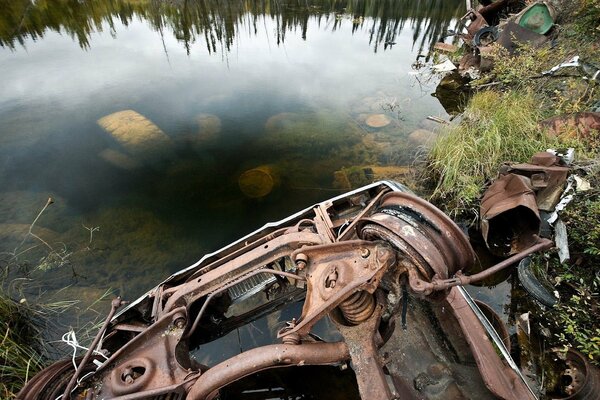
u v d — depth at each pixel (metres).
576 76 6.18
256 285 3.46
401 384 2.71
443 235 2.07
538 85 6.58
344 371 3.04
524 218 4.08
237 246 3.48
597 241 3.66
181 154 6.25
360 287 2.01
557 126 5.13
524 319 3.35
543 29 7.64
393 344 2.96
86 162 5.95
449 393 2.66
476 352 2.43
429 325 3.04
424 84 8.98
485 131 5.37
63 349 3.25
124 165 5.91
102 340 2.79
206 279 2.88
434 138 6.30
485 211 4.16
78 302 3.68
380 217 2.16
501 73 7.46
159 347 2.56
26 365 2.98
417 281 1.93
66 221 4.76
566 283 3.57
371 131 6.85
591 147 4.72
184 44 11.93
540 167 4.04
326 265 2.30
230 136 6.77
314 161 6.09
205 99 8.00
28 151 6.14
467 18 10.91
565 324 3.28
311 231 3.04
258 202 5.23
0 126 6.76
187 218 4.91
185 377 2.40
